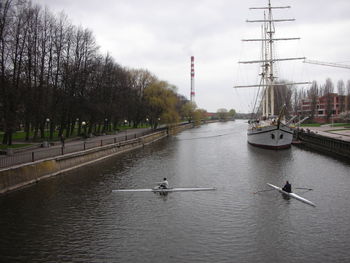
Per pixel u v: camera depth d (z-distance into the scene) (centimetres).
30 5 4803
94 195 2931
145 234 2092
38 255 1783
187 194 3034
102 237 2034
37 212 2438
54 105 5244
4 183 2752
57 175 3594
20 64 4306
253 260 1756
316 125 12250
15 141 5003
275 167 4444
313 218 2395
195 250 1870
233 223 2295
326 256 1806
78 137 6081
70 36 5831
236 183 3481
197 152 6041
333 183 3466
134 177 3700
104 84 7106
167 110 9488
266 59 7362
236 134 11050
